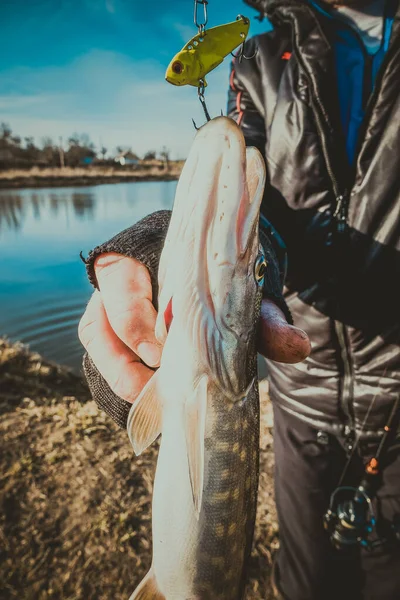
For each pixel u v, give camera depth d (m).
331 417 0.40
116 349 0.23
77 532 0.53
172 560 0.26
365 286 0.36
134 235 0.25
